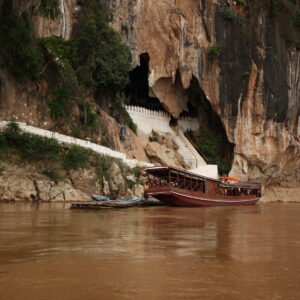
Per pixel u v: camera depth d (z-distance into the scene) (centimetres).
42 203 3041
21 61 3684
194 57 5416
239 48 5531
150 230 1453
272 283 698
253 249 1031
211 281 707
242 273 765
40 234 1285
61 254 937
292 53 5928
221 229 1520
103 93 4681
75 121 4000
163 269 792
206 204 3388
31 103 3725
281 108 5759
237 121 5528
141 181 3959
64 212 2306
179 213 2447
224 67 5469
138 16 5106
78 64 4422
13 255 919
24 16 3831
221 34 5500
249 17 5659
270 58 5662
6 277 724
